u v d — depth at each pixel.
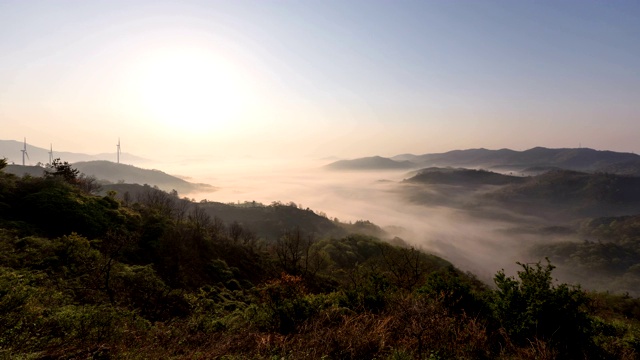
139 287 14.37
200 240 33.97
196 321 9.39
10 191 24.73
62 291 11.51
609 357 6.57
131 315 9.48
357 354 6.07
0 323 6.62
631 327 8.41
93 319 7.93
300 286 10.80
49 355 5.85
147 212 34.53
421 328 6.52
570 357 6.35
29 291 9.01
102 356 6.10
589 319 6.92
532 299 6.95
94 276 13.80
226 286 26.92
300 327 7.79
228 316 10.66
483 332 6.77
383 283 10.53
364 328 6.93
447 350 6.21
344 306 9.45
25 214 22.62
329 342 6.40
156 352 6.79
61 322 7.49
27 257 14.61
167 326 9.20
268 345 6.70
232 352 6.72
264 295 10.07
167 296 14.22
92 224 23.58
